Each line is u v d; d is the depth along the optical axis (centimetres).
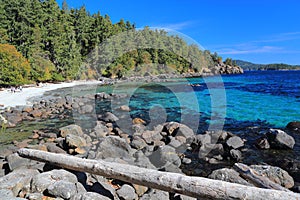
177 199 421
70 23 5191
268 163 700
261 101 1983
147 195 436
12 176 428
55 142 845
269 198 294
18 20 4247
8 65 3164
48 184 401
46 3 4969
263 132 1055
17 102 2009
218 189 318
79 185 421
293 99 2064
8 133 1075
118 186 482
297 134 1008
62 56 4528
